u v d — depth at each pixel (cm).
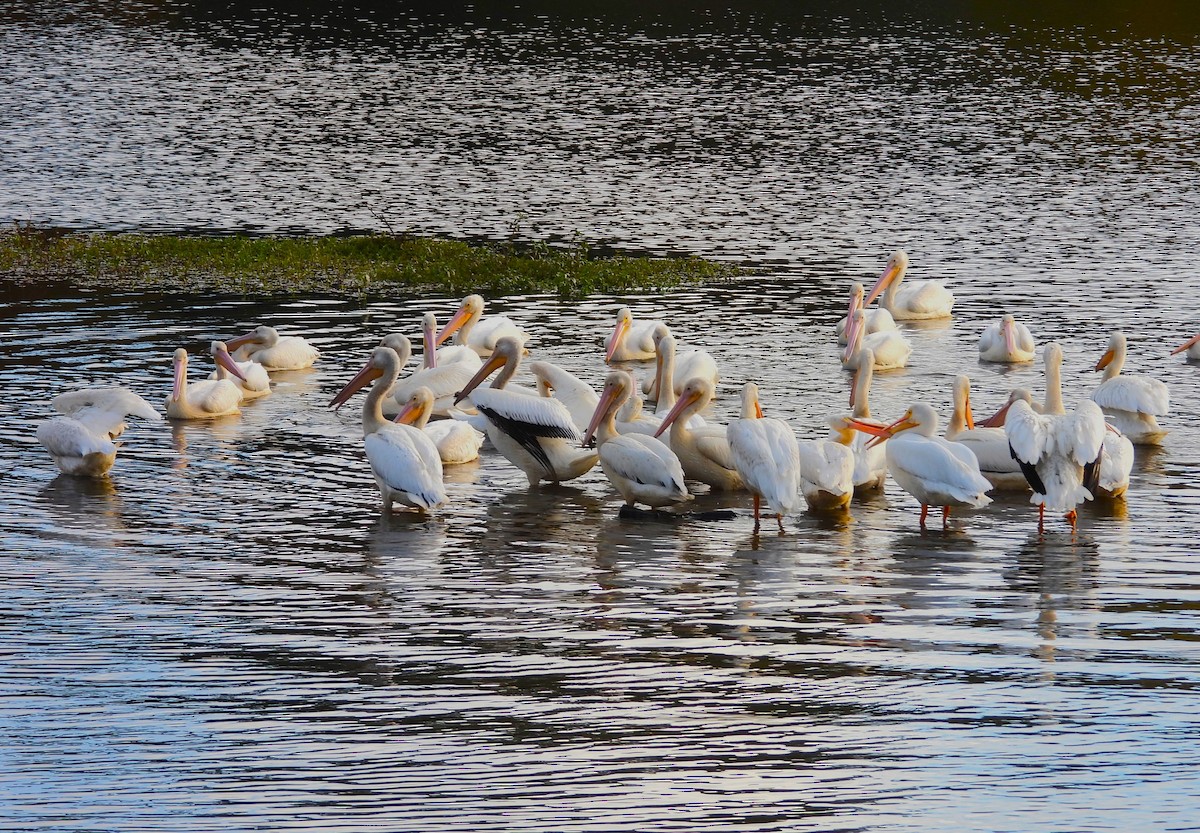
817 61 5681
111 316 2461
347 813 948
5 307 2506
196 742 1041
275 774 998
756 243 3170
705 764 1014
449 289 2736
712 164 4062
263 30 6381
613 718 1081
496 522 1551
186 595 1320
